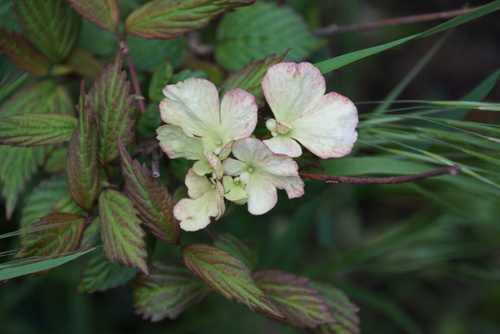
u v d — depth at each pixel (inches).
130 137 13.7
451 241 18.8
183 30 14.3
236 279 13.4
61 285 19.5
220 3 14.0
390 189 17.1
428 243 18.8
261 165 13.2
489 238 18.4
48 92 15.1
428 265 18.8
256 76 14.0
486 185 15.4
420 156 14.6
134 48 15.8
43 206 14.4
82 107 13.4
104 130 13.7
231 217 17.6
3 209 18.2
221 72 16.1
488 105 14.2
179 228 13.6
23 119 13.7
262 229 18.4
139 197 13.4
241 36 16.2
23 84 15.5
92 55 15.4
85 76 15.3
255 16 16.2
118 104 13.6
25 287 19.0
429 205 18.6
